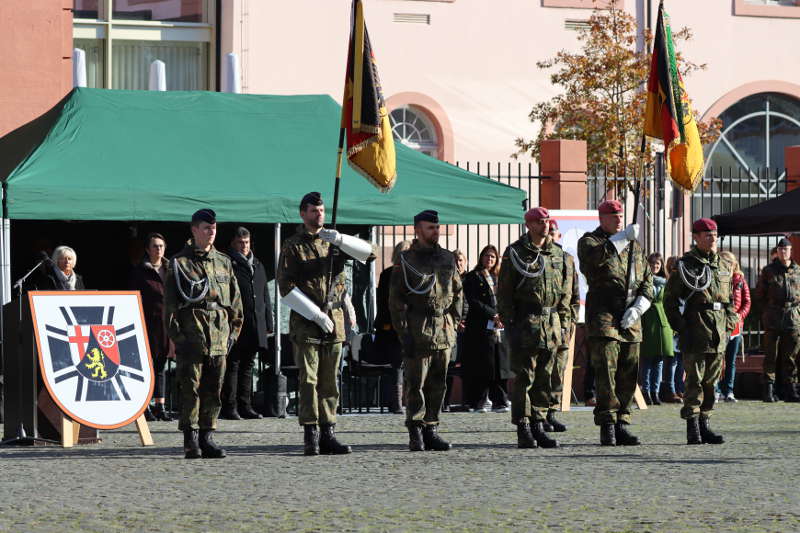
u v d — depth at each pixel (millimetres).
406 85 37125
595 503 12422
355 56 17359
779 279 25203
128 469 14875
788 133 41844
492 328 22016
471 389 22172
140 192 20500
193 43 35781
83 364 17047
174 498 12789
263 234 25422
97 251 24750
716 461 15523
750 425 20219
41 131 22281
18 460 15727
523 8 38406
